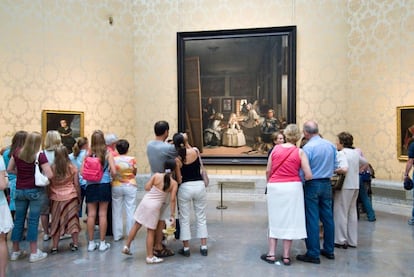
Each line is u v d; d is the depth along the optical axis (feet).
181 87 30.17
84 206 25.49
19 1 24.72
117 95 30.17
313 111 28.63
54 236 16.14
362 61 27.22
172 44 30.71
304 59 28.78
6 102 24.07
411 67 24.48
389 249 16.28
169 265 14.52
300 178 14.60
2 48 23.90
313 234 14.65
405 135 24.68
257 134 29.32
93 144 16.60
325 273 13.52
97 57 28.94
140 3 31.14
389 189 25.08
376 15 26.27
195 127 30.27
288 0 28.94
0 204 12.03
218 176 29.73
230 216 22.99
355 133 27.63
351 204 16.70
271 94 29.01
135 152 31.19
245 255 15.71
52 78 26.35
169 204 15.57
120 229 18.17
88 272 13.80
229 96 29.73
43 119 25.70
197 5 30.27
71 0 27.37
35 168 14.90
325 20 28.40
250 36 29.19
